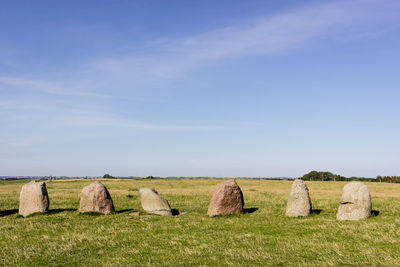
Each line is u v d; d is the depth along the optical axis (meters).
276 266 12.47
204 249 14.91
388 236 15.85
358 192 21.02
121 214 24.86
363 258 12.95
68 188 54.25
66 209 27.98
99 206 24.98
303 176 106.44
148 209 25.58
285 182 74.31
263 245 15.42
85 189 25.38
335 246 14.71
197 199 35.66
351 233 16.81
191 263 13.01
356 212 20.72
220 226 20.02
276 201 33.06
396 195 39.38
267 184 67.00
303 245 15.17
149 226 20.12
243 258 13.48
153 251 14.73
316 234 17.11
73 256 14.22
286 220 21.56
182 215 25.08
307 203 23.33
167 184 64.62
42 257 14.07
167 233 18.30
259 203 31.59
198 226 20.11
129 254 14.40
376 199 32.28
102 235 17.91
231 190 24.77
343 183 69.56
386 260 12.58
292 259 13.23
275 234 17.58
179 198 36.62
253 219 22.33
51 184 67.00
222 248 15.00
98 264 13.09
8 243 16.50
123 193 42.88
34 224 21.05
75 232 18.73
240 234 17.72
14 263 13.36
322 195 39.78
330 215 23.09
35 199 25.55
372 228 17.56
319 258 13.24
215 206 24.55
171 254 14.24
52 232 18.88
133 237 17.31
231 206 24.66
